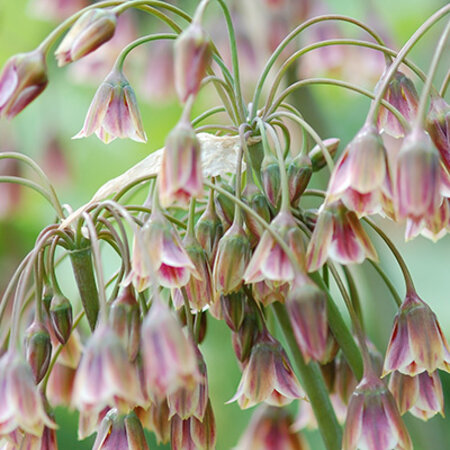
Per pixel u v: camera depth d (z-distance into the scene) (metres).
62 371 0.69
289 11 0.90
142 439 0.63
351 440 0.62
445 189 0.63
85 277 0.65
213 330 0.91
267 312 0.69
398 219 0.60
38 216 1.03
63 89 1.04
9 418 0.60
